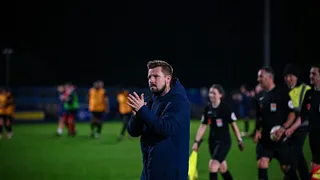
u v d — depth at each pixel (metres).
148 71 6.52
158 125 5.94
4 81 71.31
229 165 15.22
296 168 9.88
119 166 15.16
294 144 9.81
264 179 9.61
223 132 10.38
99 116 25.17
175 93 6.34
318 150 8.51
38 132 29.06
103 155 17.91
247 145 21.08
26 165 15.55
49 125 36.09
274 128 9.46
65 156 17.70
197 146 10.41
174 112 6.14
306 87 10.85
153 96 6.68
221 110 10.34
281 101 9.46
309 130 8.66
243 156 17.45
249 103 26.31
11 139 24.55
